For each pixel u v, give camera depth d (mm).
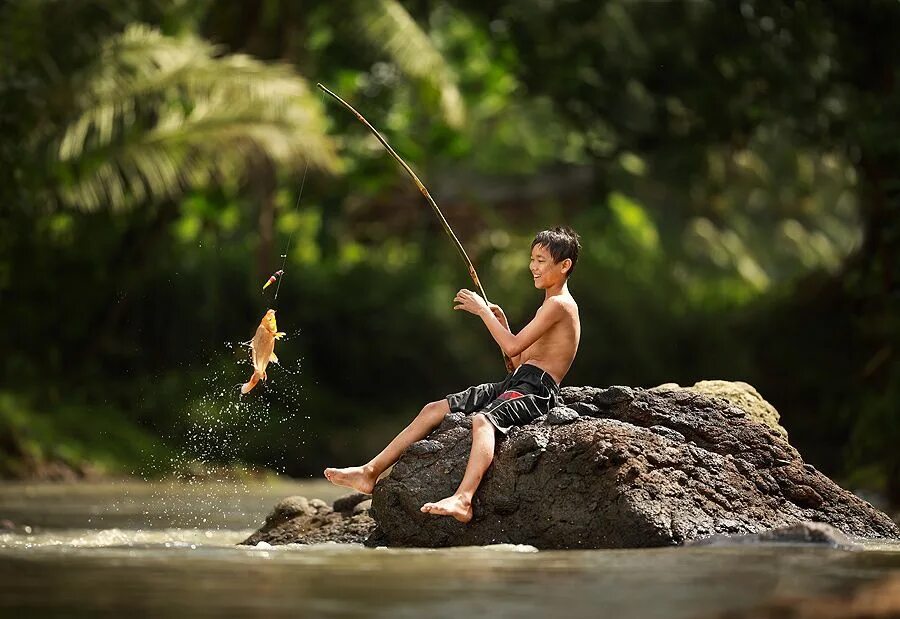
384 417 30406
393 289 32094
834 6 21766
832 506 8383
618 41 25562
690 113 25578
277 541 8820
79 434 22562
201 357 27062
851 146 22000
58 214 23719
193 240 30797
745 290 36062
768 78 23219
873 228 21547
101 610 4672
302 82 22781
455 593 5168
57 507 13453
